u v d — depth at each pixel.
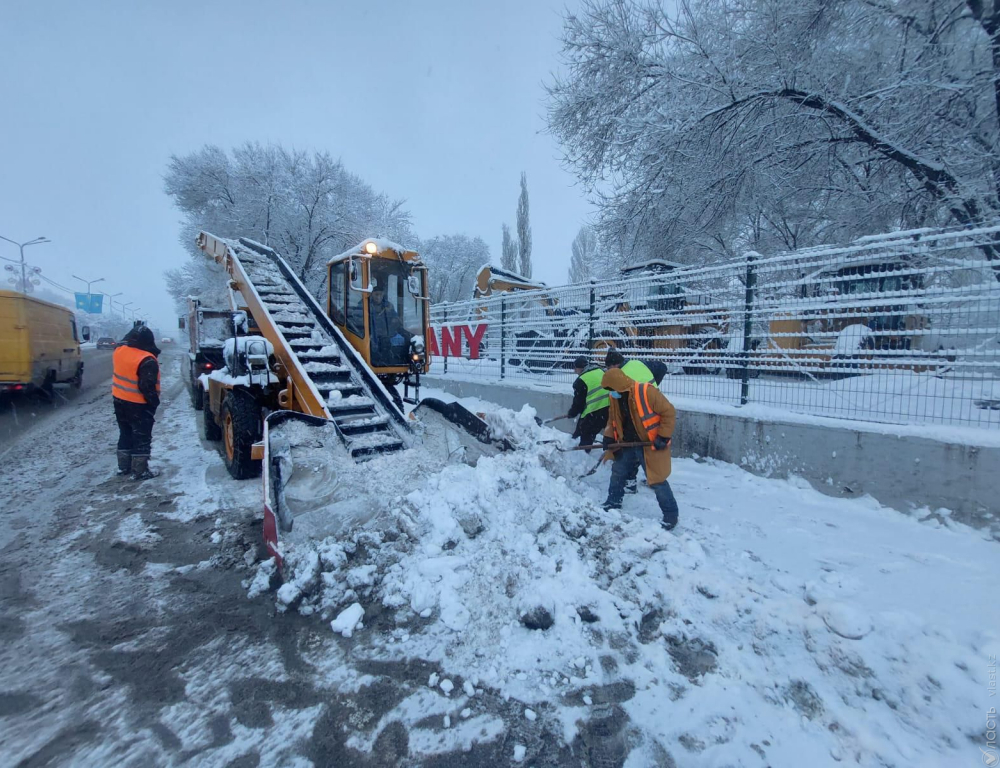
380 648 2.75
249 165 21.92
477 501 3.79
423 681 2.52
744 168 9.38
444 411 5.40
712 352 6.21
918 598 3.08
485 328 10.80
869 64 8.20
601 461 4.85
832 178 9.34
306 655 2.71
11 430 8.75
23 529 4.40
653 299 6.92
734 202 10.00
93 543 4.11
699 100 9.19
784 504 4.75
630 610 2.92
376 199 24.73
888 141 7.71
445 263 37.25
